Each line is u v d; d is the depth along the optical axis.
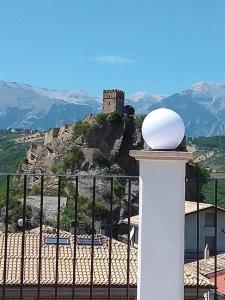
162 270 4.74
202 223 34.50
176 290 4.74
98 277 15.45
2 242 17.92
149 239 4.75
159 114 4.75
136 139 67.62
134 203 35.16
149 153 4.70
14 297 13.37
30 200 50.53
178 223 4.73
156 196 4.74
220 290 14.50
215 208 5.80
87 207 53.97
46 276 14.91
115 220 54.84
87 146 68.06
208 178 5.50
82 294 14.30
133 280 15.06
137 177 5.30
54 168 70.31
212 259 22.78
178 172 4.73
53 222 46.34
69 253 17.69
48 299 13.90
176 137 4.75
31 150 77.38
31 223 29.22
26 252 17.27
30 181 55.19
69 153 69.12
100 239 19.02
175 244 4.74
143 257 4.75
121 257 17.23
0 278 14.46
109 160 67.31
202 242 34.47
